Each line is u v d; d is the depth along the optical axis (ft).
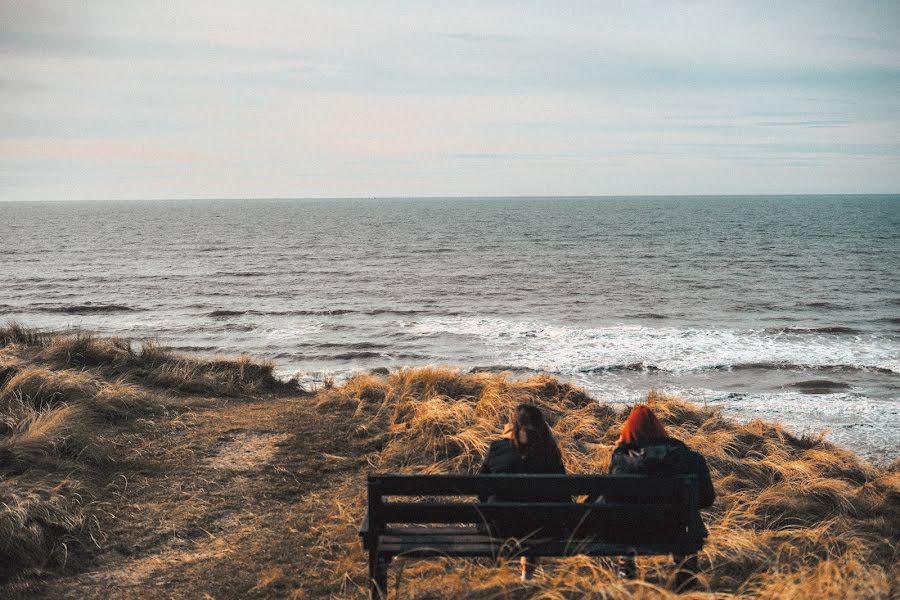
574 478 13.17
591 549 13.06
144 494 19.40
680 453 14.12
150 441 23.90
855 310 111.24
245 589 14.35
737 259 203.31
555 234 332.60
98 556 15.67
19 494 16.92
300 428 26.40
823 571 13.82
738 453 27.27
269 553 16.15
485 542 13.50
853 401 54.70
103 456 21.54
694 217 531.91
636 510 13.12
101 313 110.83
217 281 154.81
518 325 96.12
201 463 22.15
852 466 27.78
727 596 12.76
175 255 226.38
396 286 144.77
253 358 76.07
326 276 164.45
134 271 176.96
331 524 17.85
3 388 26.96
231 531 17.38
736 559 15.87
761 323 98.73
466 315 106.83
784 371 66.95
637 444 14.60
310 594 14.20
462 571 14.92
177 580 14.71
